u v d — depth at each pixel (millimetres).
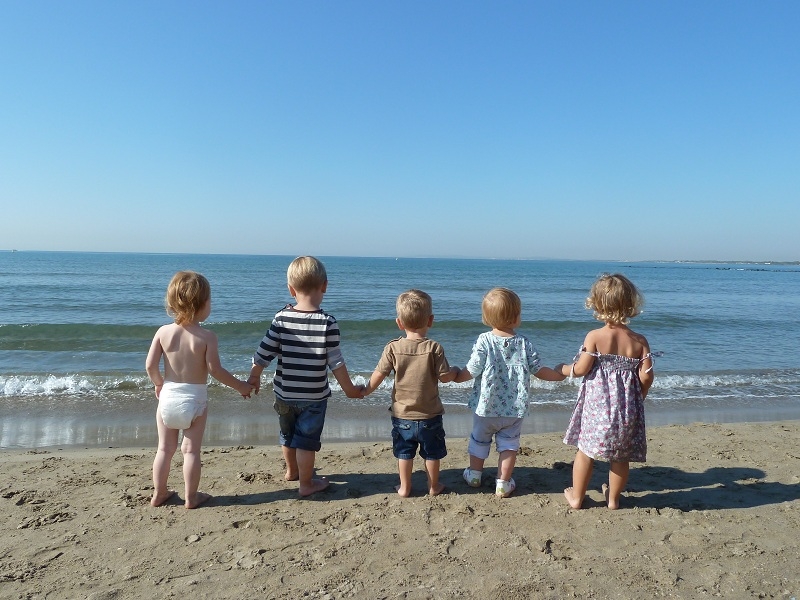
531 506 3420
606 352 3328
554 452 4711
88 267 61844
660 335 15328
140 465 4277
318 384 3477
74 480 3873
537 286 44938
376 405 7055
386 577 2531
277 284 38156
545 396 7723
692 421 6738
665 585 2496
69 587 2418
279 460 4418
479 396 3613
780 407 7516
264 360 3504
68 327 13914
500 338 3588
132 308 20344
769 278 76750
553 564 2678
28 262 79312
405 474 3539
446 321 16719
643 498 3619
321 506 3400
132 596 2346
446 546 2854
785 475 4129
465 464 4336
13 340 12516
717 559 2756
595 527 3117
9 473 4043
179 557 2711
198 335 3332
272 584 2459
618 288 3246
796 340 14438
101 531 3008
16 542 2865
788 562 2736
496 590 2430
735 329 16844
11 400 6988
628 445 3221
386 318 19062
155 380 3354
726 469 4258
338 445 5129
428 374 3471
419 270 84938
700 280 66812
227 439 5590
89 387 7613
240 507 3375
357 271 78062
